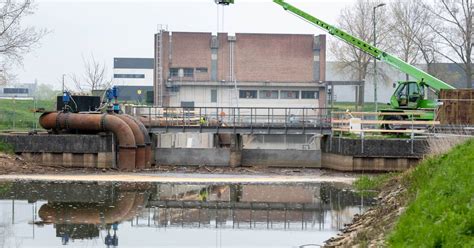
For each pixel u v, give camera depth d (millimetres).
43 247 20391
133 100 118062
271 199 31953
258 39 94938
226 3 52781
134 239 21938
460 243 11836
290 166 50781
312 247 20578
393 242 13906
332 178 42094
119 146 46312
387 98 106938
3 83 85188
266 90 94188
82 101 49281
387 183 33844
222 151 50531
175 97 93000
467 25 67062
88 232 22938
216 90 93625
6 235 22141
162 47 93625
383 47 81500
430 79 48312
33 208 27625
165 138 58469
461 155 20797
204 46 94312
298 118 73062
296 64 94875
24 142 46125
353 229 20750
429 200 15414
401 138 46188
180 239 22047
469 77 67562
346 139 46125
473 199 13930
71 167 45875
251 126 49312
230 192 34625
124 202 30125
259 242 21562
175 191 34656
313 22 50594
